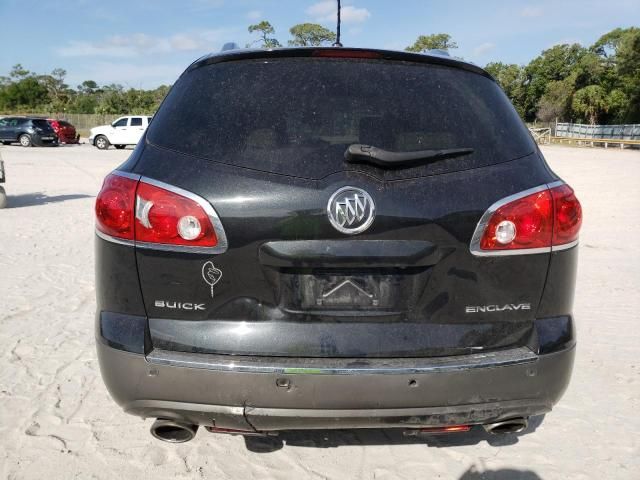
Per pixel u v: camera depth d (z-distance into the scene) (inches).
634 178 637.3
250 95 88.0
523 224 83.1
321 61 91.3
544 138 1882.4
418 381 80.4
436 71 93.3
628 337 166.4
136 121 1186.0
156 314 84.0
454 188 81.7
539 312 87.0
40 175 633.0
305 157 81.8
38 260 247.4
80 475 100.5
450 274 82.5
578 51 2659.9
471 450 109.5
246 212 79.9
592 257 266.1
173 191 81.2
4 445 108.5
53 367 141.6
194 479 99.9
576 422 120.0
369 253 79.9
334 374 79.4
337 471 102.4
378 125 85.8
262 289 81.8
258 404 80.6
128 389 83.3
